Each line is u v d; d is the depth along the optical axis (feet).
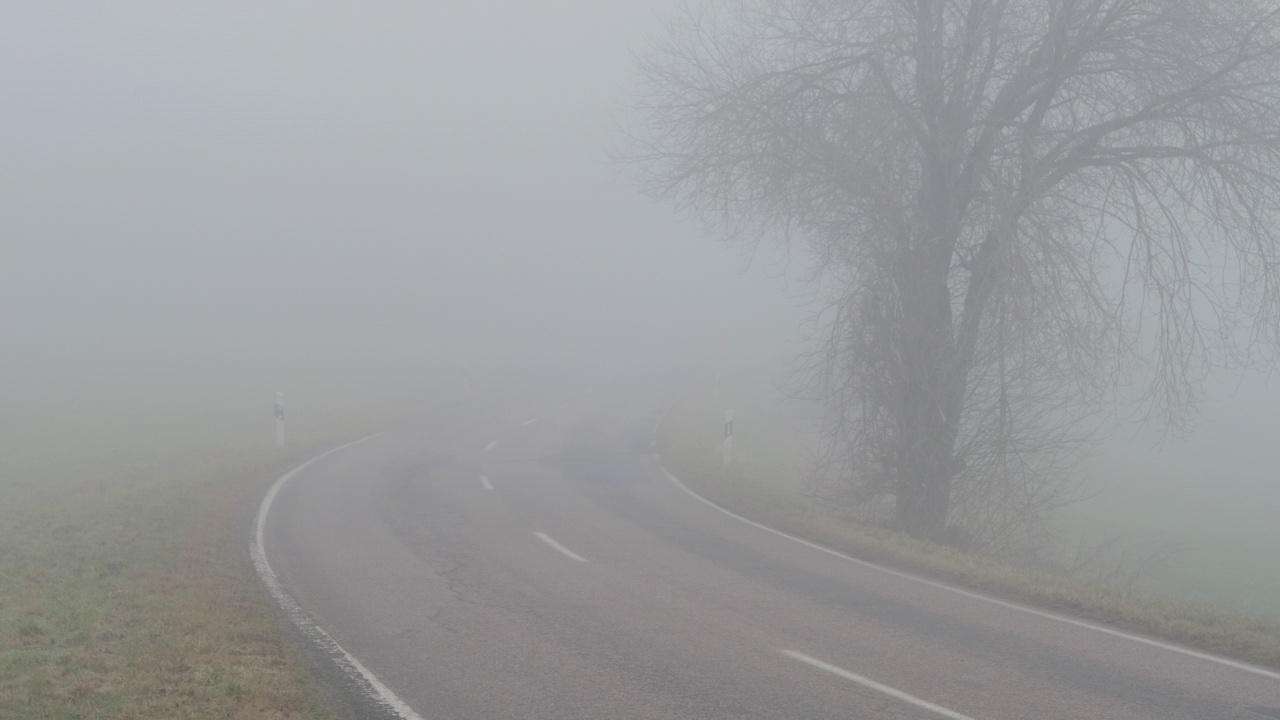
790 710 21.39
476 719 20.59
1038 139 49.39
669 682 23.27
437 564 36.86
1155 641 28.04
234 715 19.80
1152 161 49.16
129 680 21.52
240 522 44.75
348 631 27.40
